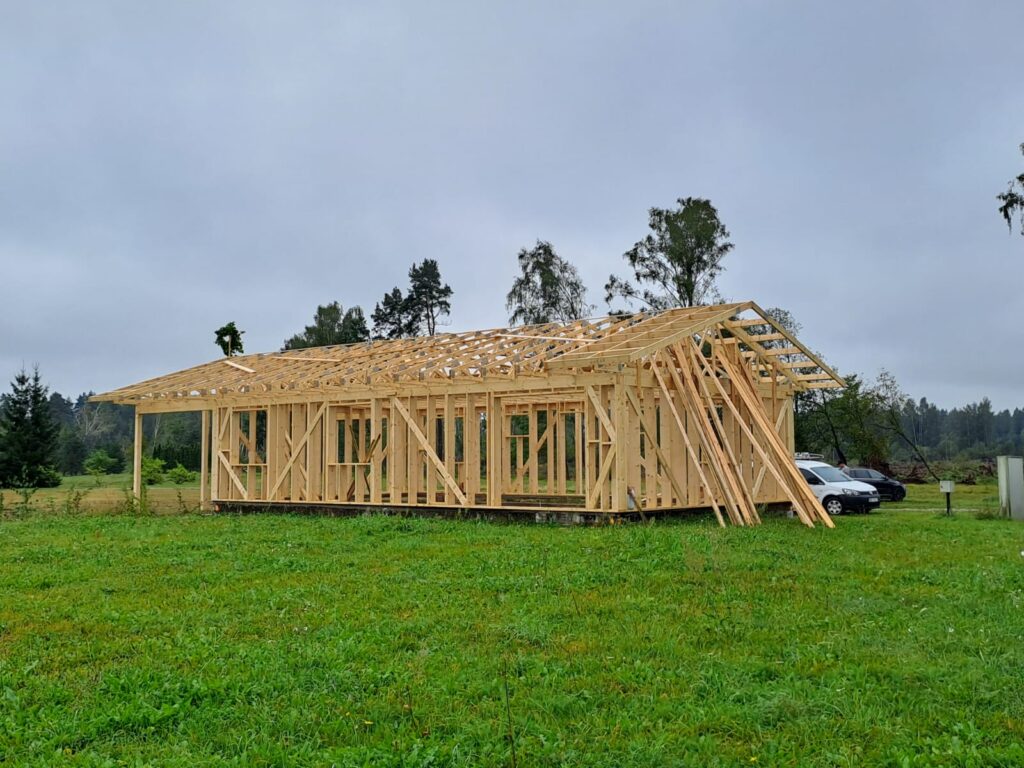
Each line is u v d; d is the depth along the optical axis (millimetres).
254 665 6848
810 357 21781
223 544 14594
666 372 18922
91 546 14672
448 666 6805
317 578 10945
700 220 44406
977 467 46781
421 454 27688
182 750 5117
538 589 9906
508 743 5168
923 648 7309
